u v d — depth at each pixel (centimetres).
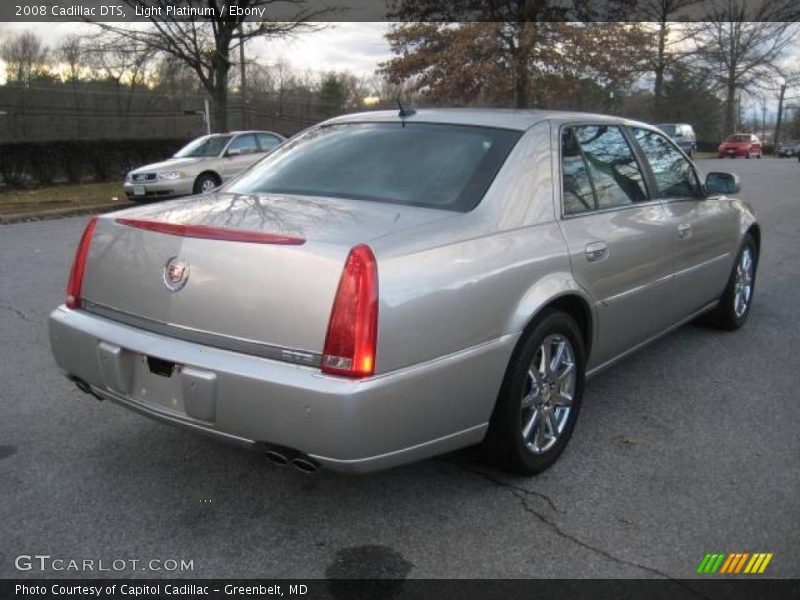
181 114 2812
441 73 2603
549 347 339
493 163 337
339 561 276
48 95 2584
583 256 353
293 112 3316
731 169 2878
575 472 346
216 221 295
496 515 307
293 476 338
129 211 332
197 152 1513
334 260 261
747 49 4997
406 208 313
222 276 276
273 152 407
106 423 391
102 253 317
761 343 543
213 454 358
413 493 324
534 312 317
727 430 393
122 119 2702
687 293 474
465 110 394
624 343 412
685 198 479
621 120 439
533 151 352
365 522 302
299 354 262
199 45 1894
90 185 1825
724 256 522
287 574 268
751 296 592
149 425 389
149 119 2762
